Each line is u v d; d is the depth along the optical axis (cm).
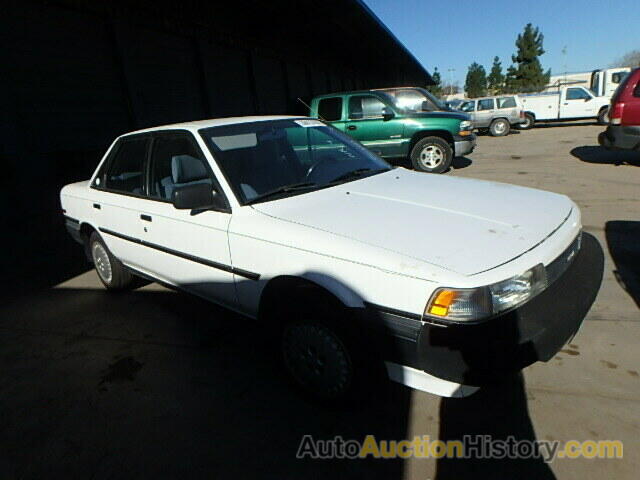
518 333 176
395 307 184
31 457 216
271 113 1462
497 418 216
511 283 177
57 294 425
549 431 205
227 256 252
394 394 240
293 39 1623
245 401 245
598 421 208
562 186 703
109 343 321
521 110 1825
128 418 238
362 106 880
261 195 259
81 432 230
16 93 654
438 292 173
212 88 1130
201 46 1084
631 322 287
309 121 350
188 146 288
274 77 1495
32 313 384
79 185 417
